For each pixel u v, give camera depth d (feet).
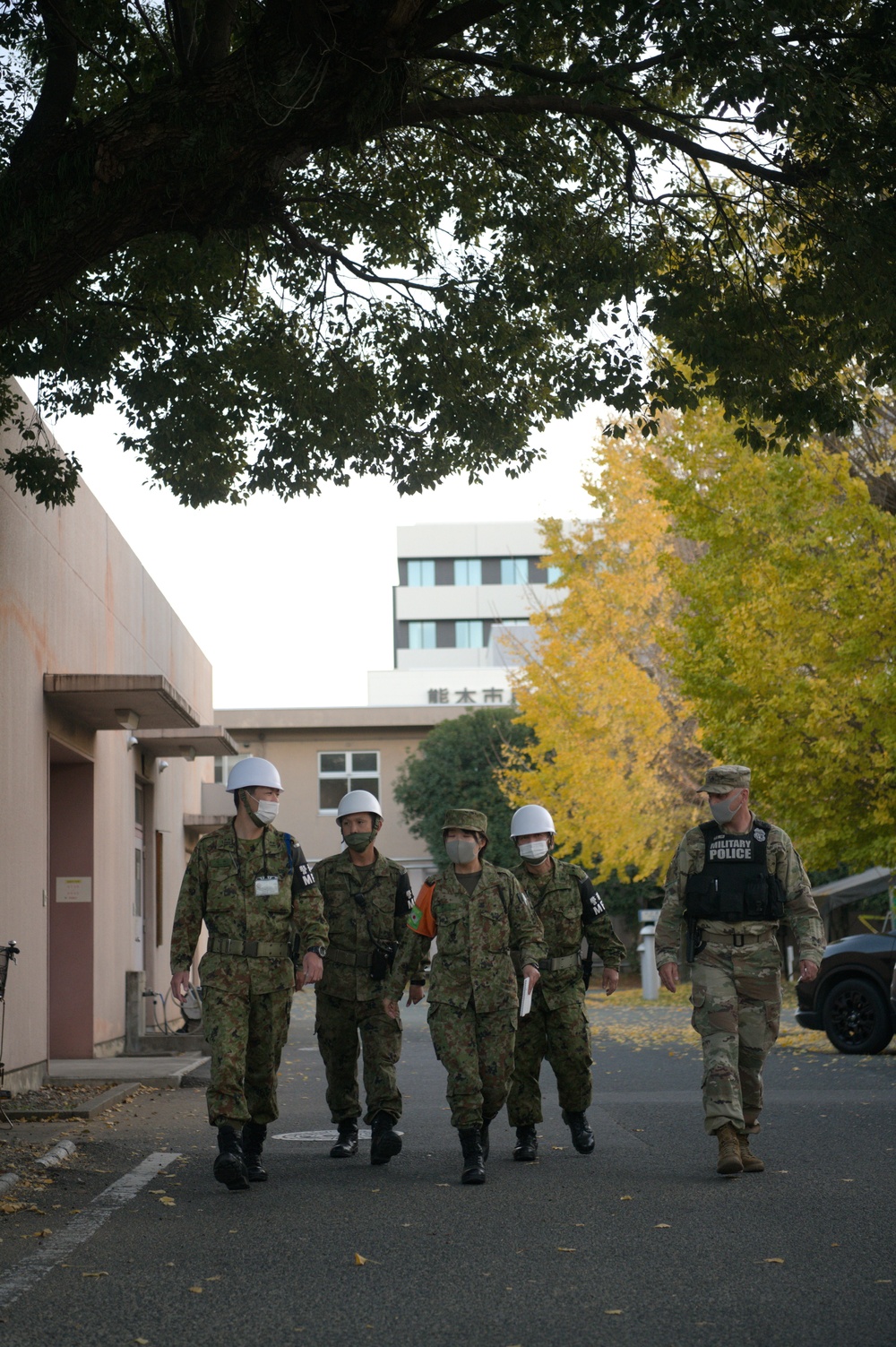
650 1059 61.82
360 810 32.68
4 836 48.14
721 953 29.32
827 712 67.56
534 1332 17.62
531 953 30.17
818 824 70.90
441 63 43.37
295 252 46.70
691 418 75.31
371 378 50.31
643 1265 21.13
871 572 69.41
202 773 165.99
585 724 108.88
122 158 30.48
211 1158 33.01
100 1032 65.41
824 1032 65.67
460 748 164.35
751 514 74.38
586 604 108.37
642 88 37.81
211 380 49.75
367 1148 34.71
